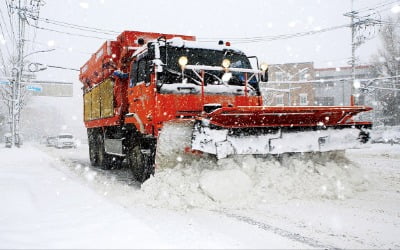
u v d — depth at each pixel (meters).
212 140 5.28
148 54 6.54
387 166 10.46
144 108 6.93
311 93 41.62
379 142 23.77
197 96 6.64
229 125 5.50
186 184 5.46
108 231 3.67
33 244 3.33
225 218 4.66
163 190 5.46
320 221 4.49
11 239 3.49
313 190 5.68
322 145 6.02
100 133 11.23
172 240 3.65
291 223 4.42
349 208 5.09
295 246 3.62
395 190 6.39
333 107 5.60
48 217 4.32
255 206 5.23
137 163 7.50
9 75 35.66
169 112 6.42
